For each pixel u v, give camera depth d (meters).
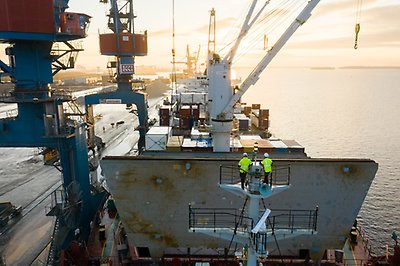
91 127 41.78
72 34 25.19
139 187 18.27
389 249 41.28
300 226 19.19
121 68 43.03
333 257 21.12
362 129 130.38
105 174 17.88
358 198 18.25
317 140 111.88
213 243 20.28
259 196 10.84
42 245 33.69
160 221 19.75
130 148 80.06
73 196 25.27
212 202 18.78
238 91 25.62
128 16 42.19
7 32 23.16
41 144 26.70
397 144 103.38
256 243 10.34
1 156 75.19
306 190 18.08
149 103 194.75
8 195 49.44
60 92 27.56
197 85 77.19
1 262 30.44
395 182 66.12
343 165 17.05
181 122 43.12
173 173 17.64
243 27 25.66
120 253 20.94
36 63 25.62
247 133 44.44
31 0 23.56
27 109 26.23
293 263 20.02
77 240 24.66
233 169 17.38
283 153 25.38
